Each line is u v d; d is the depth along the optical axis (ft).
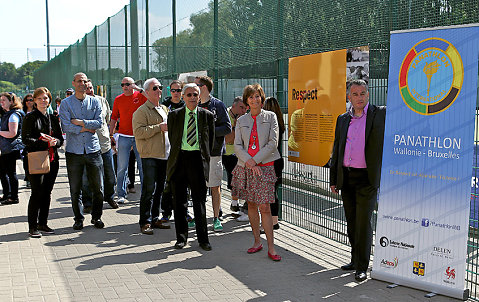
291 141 22.57
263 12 24.58
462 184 14.57
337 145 17.03
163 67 38.60
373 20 17.80
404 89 15.66
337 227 20.36
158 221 23.72
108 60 55.31
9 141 29.30
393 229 16.03
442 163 14.96
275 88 23.89
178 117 20.03
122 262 18.58
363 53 18.03
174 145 20.06
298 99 21.75
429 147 15.19
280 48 23.26
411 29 15.44
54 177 22.70
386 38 17.22
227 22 28.17
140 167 29.14
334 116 19.61
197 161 20.20
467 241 14.78
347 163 16.55
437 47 14.93
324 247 20.44
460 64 14.49
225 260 18.85
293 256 19.30
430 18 15.92
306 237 21.88
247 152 18.75
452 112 14.73
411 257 15.67
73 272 17.44
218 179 22.88
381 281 16.39
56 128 22.52
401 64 15.69
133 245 20.88
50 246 20.70
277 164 22.07
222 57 29.01
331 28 19.89
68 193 33.50
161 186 23.66
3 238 21.89
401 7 16.75
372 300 14.87
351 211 17.15
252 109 18.76
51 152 22.25
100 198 23.72
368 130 16.16
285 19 22.80
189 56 33.60
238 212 25.61
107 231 23.20
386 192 16.14
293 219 23.58
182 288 15.96
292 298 15.12
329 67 19.72
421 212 15.40
